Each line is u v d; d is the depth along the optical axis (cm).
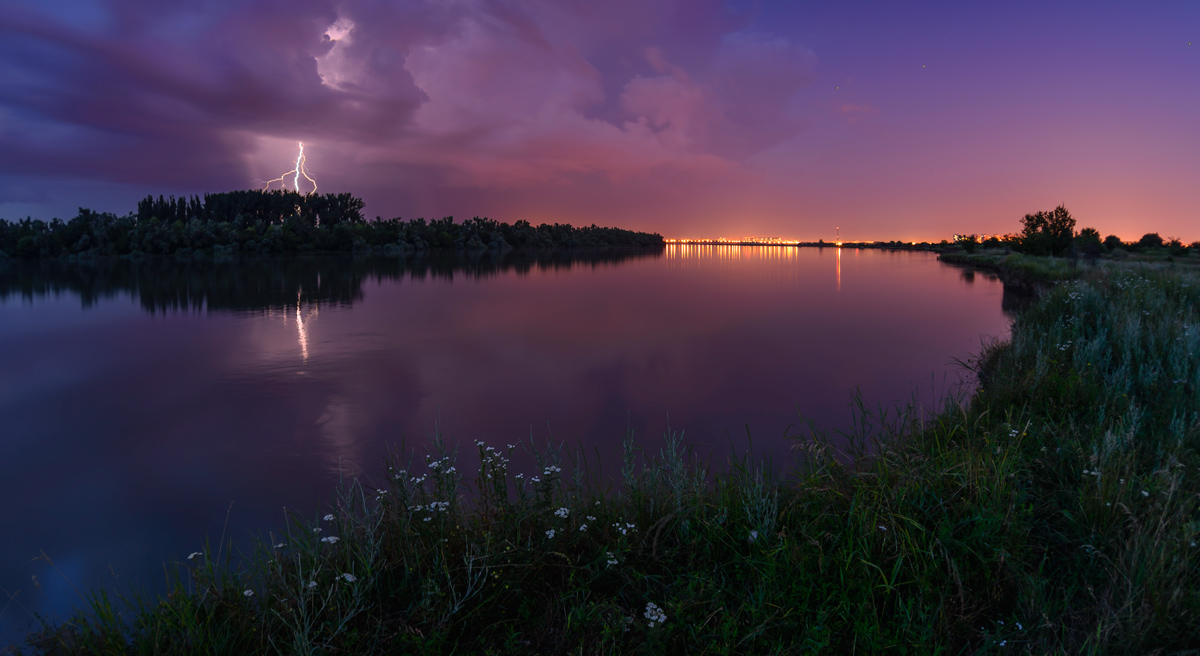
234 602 303
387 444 809
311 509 612
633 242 19212
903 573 312
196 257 7656
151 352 1558
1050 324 1112
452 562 331
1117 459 404
